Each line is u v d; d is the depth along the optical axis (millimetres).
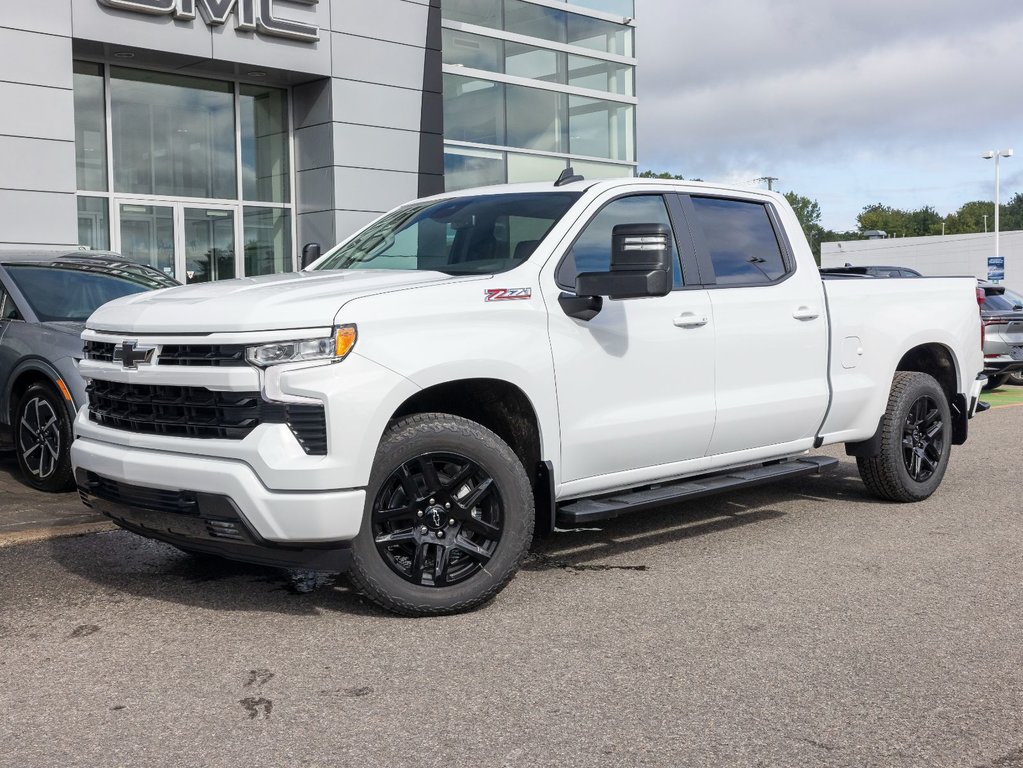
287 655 3906
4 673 3730
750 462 5766
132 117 15188
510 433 4773
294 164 16859
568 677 3676
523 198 5285
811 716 3334
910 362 7184
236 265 16422
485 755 3051
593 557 5414
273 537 3955
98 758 3035
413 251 5250
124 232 15133
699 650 3961
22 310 7434
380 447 4168
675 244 5410
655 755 3049
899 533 5969
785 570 5148
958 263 75125
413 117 17219
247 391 4027
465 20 18406
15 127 13125
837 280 6266
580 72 20391
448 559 4371
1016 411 12469
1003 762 3008
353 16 16297
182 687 3584
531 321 4617
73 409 6848
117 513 4469
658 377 5125
